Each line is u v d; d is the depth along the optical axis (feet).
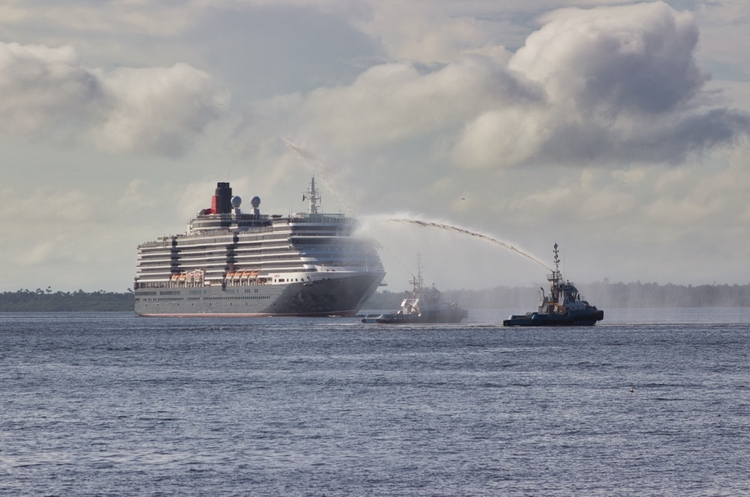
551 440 476.54
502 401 614.34
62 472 414.00
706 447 457.68
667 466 418.92
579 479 396.78
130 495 375.66
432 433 497.46
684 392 655.76
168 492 380.17
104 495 376.07
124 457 442.91
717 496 369.91
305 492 378.94
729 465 420.36
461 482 392.88
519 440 476.95
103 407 608.19
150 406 609.42
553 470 412.57
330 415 559.79
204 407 600.39
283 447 462.60
